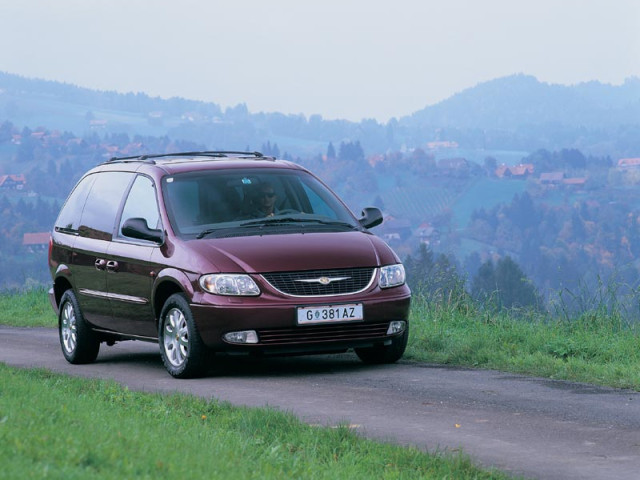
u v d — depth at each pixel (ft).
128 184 54.60
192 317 47.42
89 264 55.26
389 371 48.85
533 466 29.99
